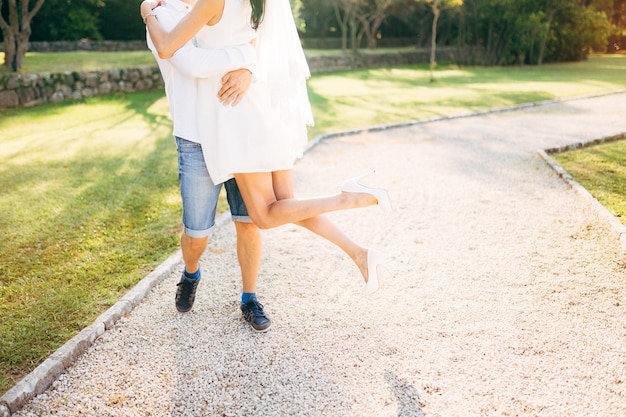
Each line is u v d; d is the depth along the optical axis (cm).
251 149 221
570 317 275
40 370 228
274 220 234
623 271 325
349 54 2173
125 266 338
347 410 210
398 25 3084
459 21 2634
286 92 228
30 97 1005
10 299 298
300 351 251
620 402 210
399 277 328
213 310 290
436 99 1180
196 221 242
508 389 220
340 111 1001
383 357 245
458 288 311
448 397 216
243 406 214
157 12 222
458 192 500
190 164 231
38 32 1891
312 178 559
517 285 313
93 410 213
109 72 1172
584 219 416
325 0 2483
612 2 3362
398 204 469
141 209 441
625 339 254
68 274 327
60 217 421
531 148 680
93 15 1994
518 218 426
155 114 919
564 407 208
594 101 1128
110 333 268
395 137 768
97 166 570
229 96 218
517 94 1266
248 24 220
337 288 315
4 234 387
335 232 238
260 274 335
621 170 556
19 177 527
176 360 246
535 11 2419
